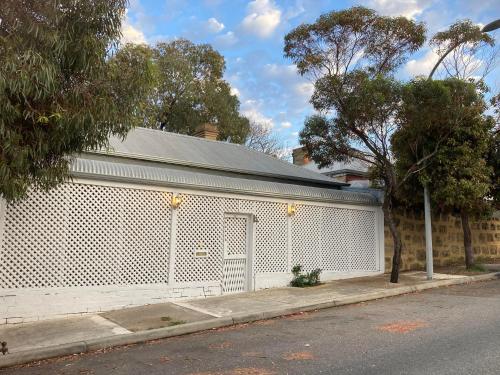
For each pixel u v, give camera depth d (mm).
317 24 13164
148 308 10070
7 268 8859
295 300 10836
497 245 20969
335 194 14242
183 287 10984
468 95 13188
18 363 6801
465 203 14320
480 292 12109
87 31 5816
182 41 33594
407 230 16531
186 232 11188
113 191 10172
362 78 12859
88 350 7398
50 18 5430
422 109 12445
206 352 6984
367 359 6215
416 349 6617
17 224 9008
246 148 20125
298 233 13375
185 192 11188
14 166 5250
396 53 13641
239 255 12172
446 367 5730
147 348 7461
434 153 13961
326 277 13812
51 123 5535
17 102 5309
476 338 7125
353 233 14680
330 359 6297
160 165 14500
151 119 29703
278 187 13008
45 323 8828
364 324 8562
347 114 13016
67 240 9539
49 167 6145
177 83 31688
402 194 15297
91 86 5988
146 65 6629
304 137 14484
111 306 9922
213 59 33875
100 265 9898
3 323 8688
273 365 6137
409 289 12562
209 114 32969
